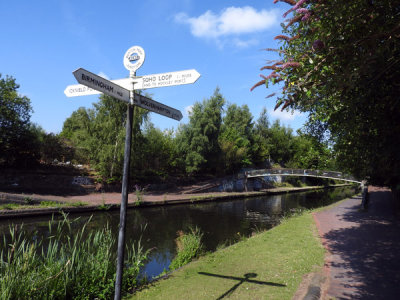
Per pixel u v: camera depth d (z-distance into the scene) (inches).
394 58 121.7
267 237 358.6
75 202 778.2
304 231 392.8
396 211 624.1
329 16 115.8
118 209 828.0
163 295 180.2
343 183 2780.5
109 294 198.5
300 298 163.5
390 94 140.9
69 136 1915.6
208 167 1711.4
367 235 366.6
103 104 1156.5
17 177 972.6
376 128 163.8
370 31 118.6
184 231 580.4
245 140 2042.3
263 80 124.3
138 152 1182.3
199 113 1585.9
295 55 128.7
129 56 108.7
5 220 592.4
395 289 183.8
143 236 520.4
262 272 218.1
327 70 124.1
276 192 1733.5
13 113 982.4
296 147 2423.7
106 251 229.9
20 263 186.9
